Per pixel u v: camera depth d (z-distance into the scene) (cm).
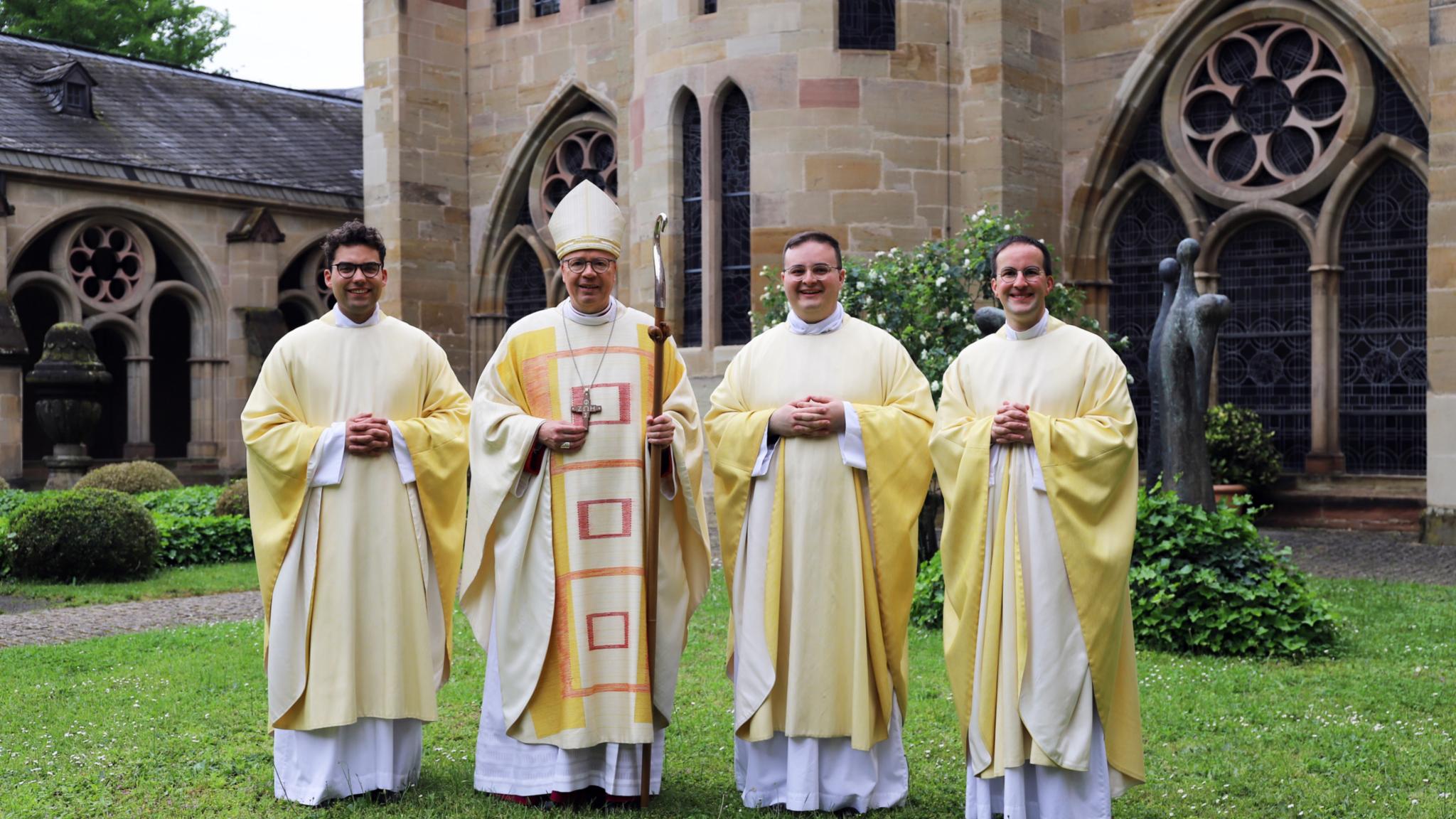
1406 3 1229
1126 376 419
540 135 1792
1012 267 419
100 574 1075
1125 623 409
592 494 457
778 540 447
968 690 415
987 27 1304
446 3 1833
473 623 473
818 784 441
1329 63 1289
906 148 1290
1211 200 1353
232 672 673
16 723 565
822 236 464
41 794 461
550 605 452
